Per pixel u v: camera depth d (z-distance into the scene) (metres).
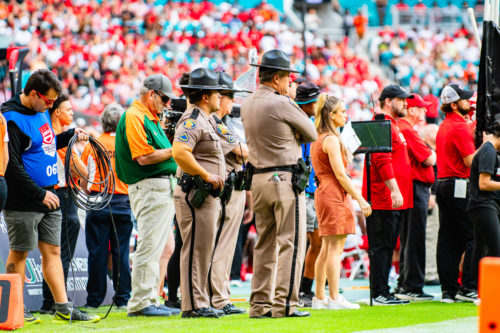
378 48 91.19
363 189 24.23
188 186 18.23
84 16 74.50
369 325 17.03
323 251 21.97
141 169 19.69
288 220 17.91
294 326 16.42
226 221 20.72
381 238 23.55
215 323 17.12
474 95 27.55
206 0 94.81
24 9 72.81
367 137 22.67
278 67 18.27
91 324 17.62
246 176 18.48
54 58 65.38
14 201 17.44
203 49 81.19
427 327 16.78
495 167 21.58
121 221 23.31
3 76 22.02
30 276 22.02
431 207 33.53
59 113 21.17
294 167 17.98
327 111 21.45
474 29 24.88
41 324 17.75
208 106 18.98
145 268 19.61
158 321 18.00
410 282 25.09
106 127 23.80
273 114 17.89
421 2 102.75
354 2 107.00
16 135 17.38
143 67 70.44
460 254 24.17
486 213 21.78
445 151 24.20
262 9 95.69
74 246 22.17
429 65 88.75
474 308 21.67
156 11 84.06
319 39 92.19
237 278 32.75
